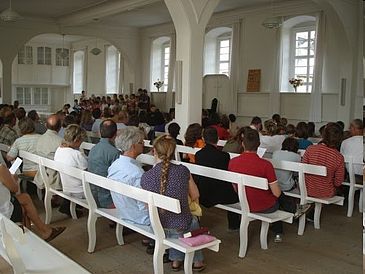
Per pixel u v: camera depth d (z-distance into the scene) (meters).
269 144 5.84
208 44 13.45
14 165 3.85
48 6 12.11
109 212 3.79
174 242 3.09
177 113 7.50
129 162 3.56
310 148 4.51
